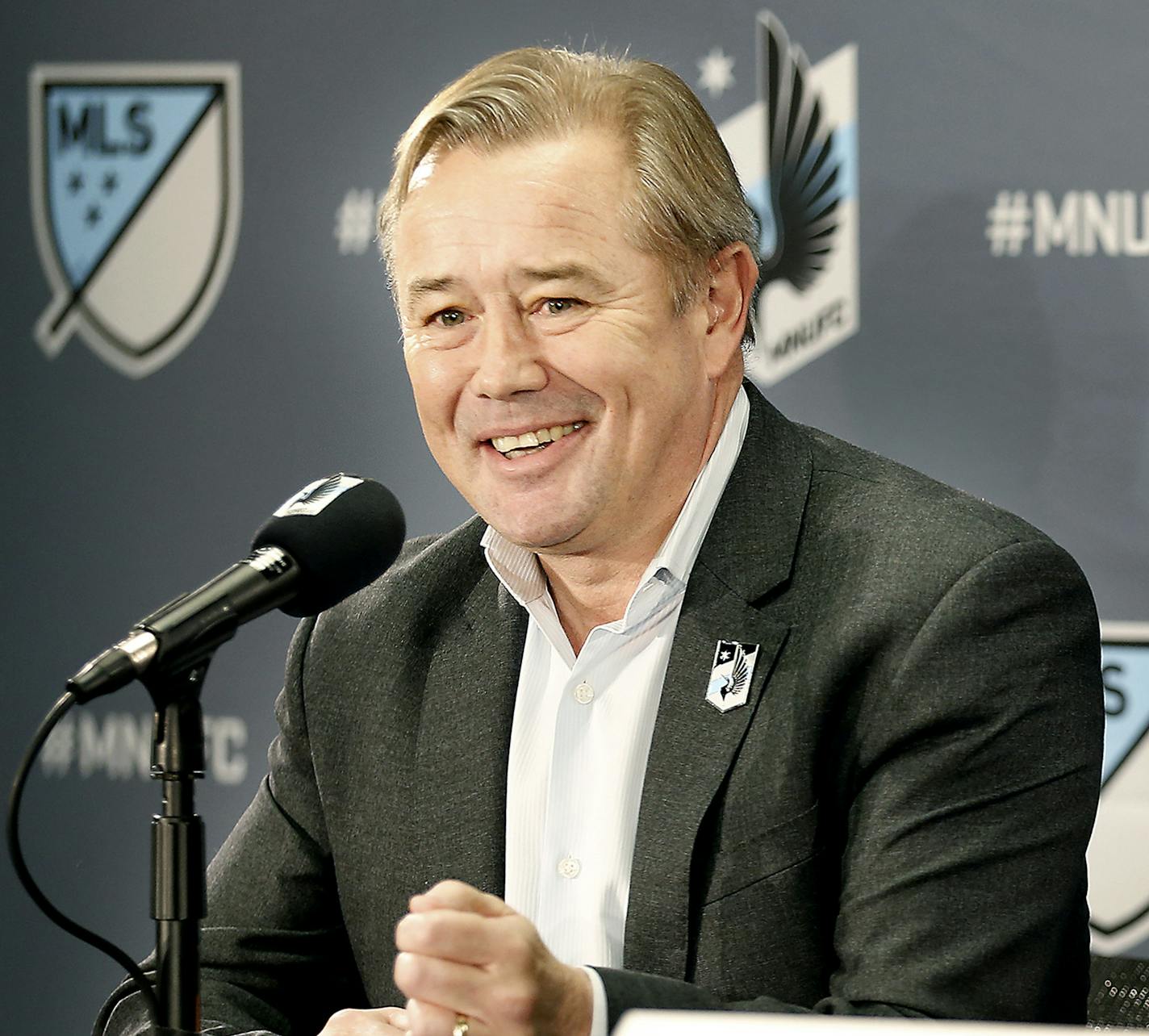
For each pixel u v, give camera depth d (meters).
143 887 12.87
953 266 11.70
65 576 12.99
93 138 12.85
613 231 6.64
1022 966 6.21
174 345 12.82
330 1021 6.07
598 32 12.12
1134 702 11.56
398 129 12.45
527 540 6.91
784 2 11.86
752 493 7.21
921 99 11.72
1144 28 11.47
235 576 5.52
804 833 6.55
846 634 6.64
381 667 7.68
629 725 7.11
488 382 6.66
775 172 11.88
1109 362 11.53
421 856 7.29
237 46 12.65
